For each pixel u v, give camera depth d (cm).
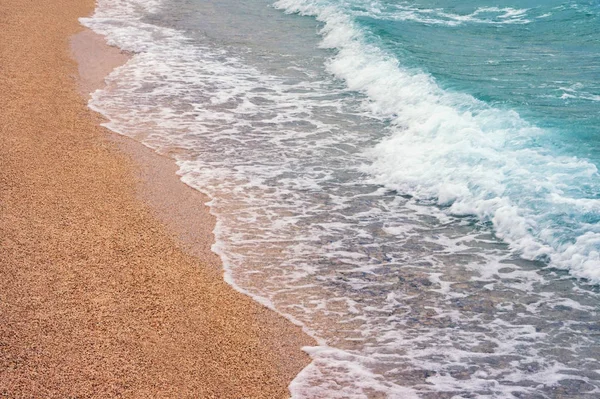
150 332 703
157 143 1212
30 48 1675
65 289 760
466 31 1872
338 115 1359
